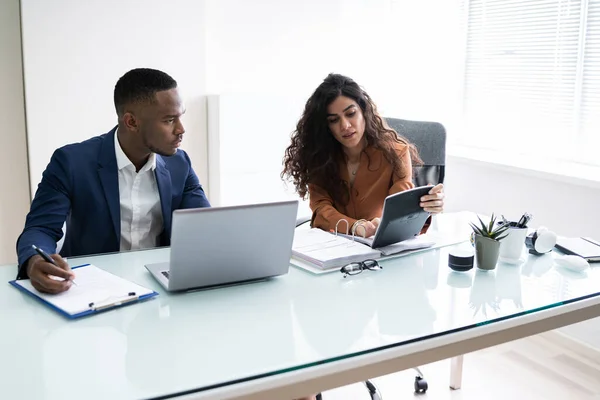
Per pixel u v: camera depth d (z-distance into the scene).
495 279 1.62
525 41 3.26
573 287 1.55
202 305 1.41
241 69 3.76
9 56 3.12
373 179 2.37
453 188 3.59
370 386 2.25
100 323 1.29
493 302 1.44
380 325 1.30
